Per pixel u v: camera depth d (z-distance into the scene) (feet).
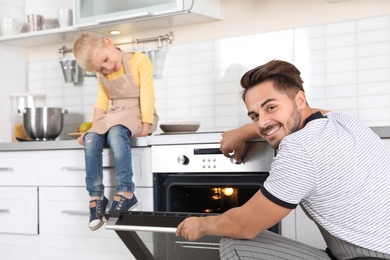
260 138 8.78
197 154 9.30
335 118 6.11
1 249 11.26
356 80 10.43
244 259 6.16
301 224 8.64
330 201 5.74
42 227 10.80
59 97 13.42
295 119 6.03
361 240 5.70
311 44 10.80
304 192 5.71
